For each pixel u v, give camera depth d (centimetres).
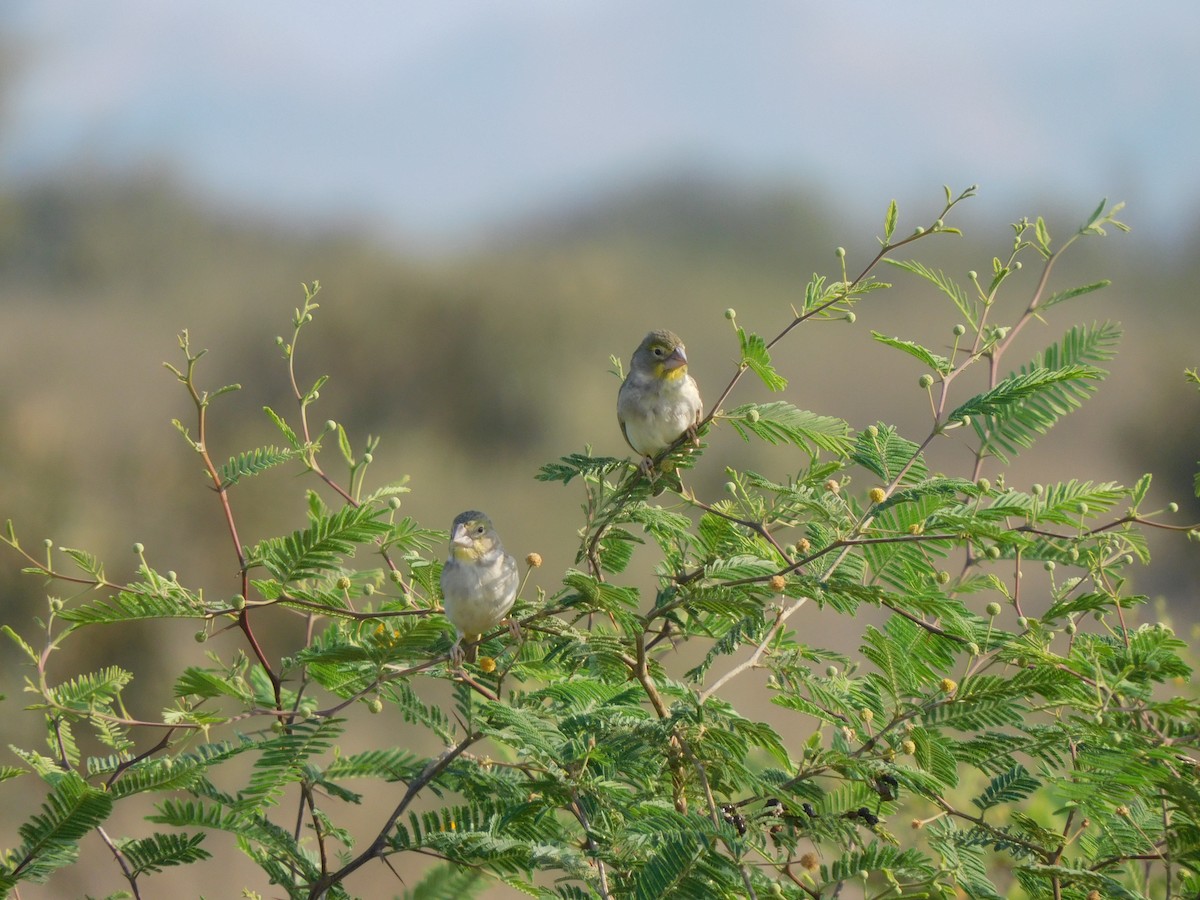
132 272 4062
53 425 2823
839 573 707
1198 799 575
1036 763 758
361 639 695
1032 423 752
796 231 4256
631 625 661
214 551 2659
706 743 646
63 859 635
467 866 608
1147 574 2105
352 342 3900
